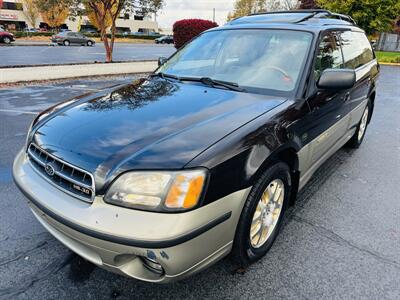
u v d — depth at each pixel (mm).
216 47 3373
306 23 3322
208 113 2330
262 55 3070
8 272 2336
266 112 2402
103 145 1970
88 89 9258
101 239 1757
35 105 7207
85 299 2139
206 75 3123
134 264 1873
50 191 2021
